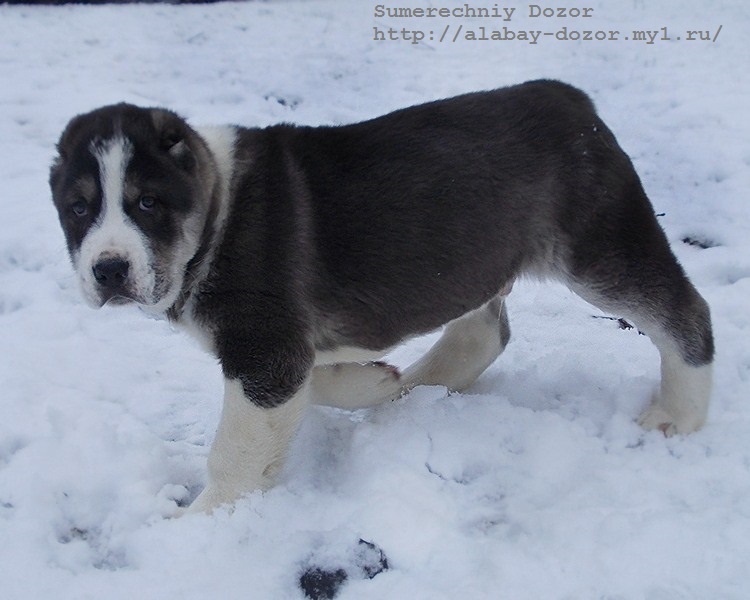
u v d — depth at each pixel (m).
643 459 1.66
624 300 1.68
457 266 1.64
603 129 1.68
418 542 1.52
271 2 4.49
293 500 1.60
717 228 2.32
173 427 1.80
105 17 4.14
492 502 1.60
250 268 1.56
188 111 3.03
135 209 1.50
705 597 1.43
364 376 1.76
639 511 1.56
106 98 3.14
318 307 1.61
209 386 1.89
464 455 1.66
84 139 1.53
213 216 1.56
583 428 1.72
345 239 1.60
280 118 2.99
